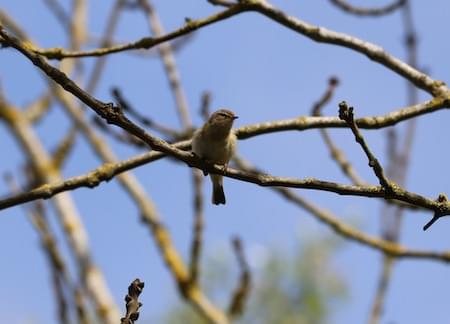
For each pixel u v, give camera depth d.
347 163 12.55
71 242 12.84
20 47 8.26
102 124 13.19
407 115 10.48
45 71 8.23
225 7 11.41
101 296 12.14
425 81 10.88
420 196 8.59
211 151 11.09
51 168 14.41
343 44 11.43
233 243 12.98
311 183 8.66
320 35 11.38
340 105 8.28
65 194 13.35
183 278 12.88
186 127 13.46
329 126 10.53
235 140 11.13
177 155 8.78
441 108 10.59
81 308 10.48
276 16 11.27
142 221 13.61
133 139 13.21
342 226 13.12
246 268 12.95
